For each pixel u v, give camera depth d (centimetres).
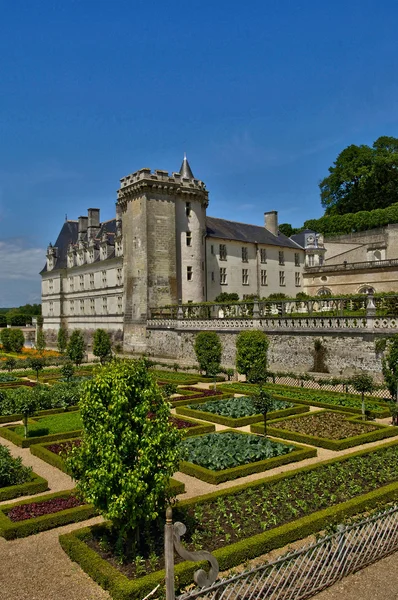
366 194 7294
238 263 5553
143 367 978
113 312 5481
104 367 978
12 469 1384
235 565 916
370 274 5356
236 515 1112
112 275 5506
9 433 1969
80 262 6272
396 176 7000
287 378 3092
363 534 930
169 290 4822
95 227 6206
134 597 802
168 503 976
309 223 7950
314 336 2994
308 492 1236
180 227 4962
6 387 3203
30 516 1140
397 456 1506
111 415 901
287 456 1561
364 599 830
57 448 1741
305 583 866
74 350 4194
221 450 1594
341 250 6556
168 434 945
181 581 851
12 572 927
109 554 948
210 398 2603
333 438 1775
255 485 1264
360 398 2455
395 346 2184
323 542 855
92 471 904
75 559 949
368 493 1173
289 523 1030
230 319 3619
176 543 690
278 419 2083
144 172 4694
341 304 2961
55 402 2469
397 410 1936
